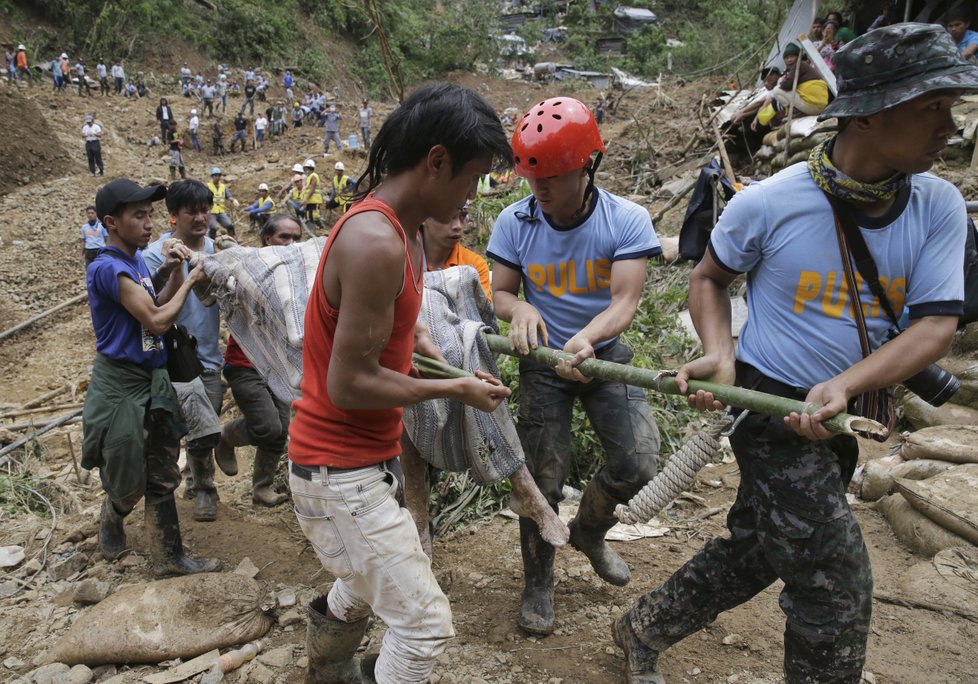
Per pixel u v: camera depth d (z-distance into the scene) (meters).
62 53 27.59
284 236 4.31
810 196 2.06
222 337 8.79
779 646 2.95
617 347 3.10
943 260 1.98
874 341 2.10
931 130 1.83
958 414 4.66
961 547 3.46
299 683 2.86
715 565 2.45
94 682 2.92
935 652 2.89
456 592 3.40
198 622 3.09
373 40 38.06
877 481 4.09
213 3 34.09
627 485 2.95
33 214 16.66
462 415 2.82
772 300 2.19
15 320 12.13
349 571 2.15
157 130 24.19
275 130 26.02
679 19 44.56
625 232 2.93
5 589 3.57
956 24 8.23
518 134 2.78
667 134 12.27
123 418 3.31
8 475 5.16
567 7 49.59
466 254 3.80
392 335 2.03
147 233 3.37
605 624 3.13
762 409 1.97
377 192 1.98
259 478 4.39
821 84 8.93
